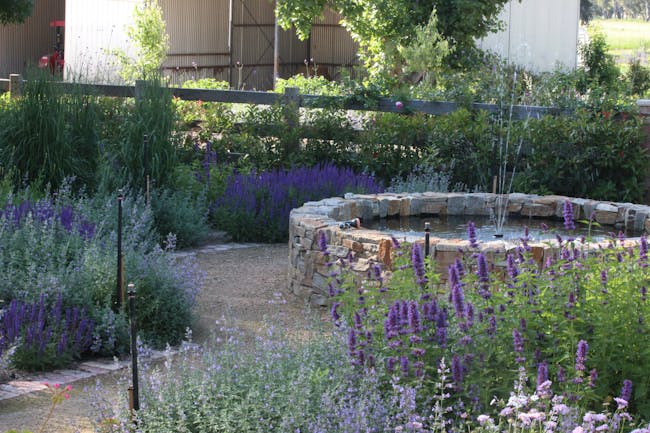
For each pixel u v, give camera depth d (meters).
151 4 20.11
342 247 6.75
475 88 13.59
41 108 9.48
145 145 9.35
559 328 4.18
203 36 24.66
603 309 4.20
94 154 9.77
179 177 9.88
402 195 8.84
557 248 6.12
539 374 3.72
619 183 11.21
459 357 4.06
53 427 4.43
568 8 22.89
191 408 4.08
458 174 11.22
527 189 11.05
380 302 4.71
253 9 26.44
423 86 13.54
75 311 5.63
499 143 11.23
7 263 6.19
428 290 4.65
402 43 17.86
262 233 9.70
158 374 4.35
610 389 4.23
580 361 3.87
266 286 7.65
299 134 11.52
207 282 7.74
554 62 22.80
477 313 4.35
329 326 6.14
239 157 11.39
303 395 3.93
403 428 3.70
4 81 12.82
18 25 26.78
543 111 11.74
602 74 24.86
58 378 5.26
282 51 27.80
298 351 4.58
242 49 26.09
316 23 28.12
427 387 4.04
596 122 11.23
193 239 9.32
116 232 7.04
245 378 4.24
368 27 18.30
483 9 18.17
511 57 22.19
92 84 10.41
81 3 21.31
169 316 6.11
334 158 11.50
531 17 22.31
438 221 8.63
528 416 3.29
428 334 4.17
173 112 10.12
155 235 8.91
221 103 12.12
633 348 4.20
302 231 7.20
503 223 8.62
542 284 4.38
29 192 8.63
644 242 4.68
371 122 11.70
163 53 19.97
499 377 4.09
